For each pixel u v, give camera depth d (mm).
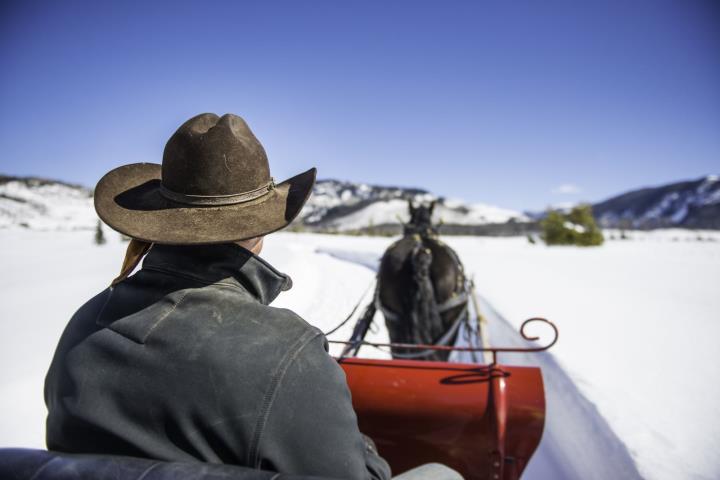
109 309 1308
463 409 2184
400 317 4367
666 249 29250
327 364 1207
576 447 3980
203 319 1212
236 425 1108
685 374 5305
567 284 12781
